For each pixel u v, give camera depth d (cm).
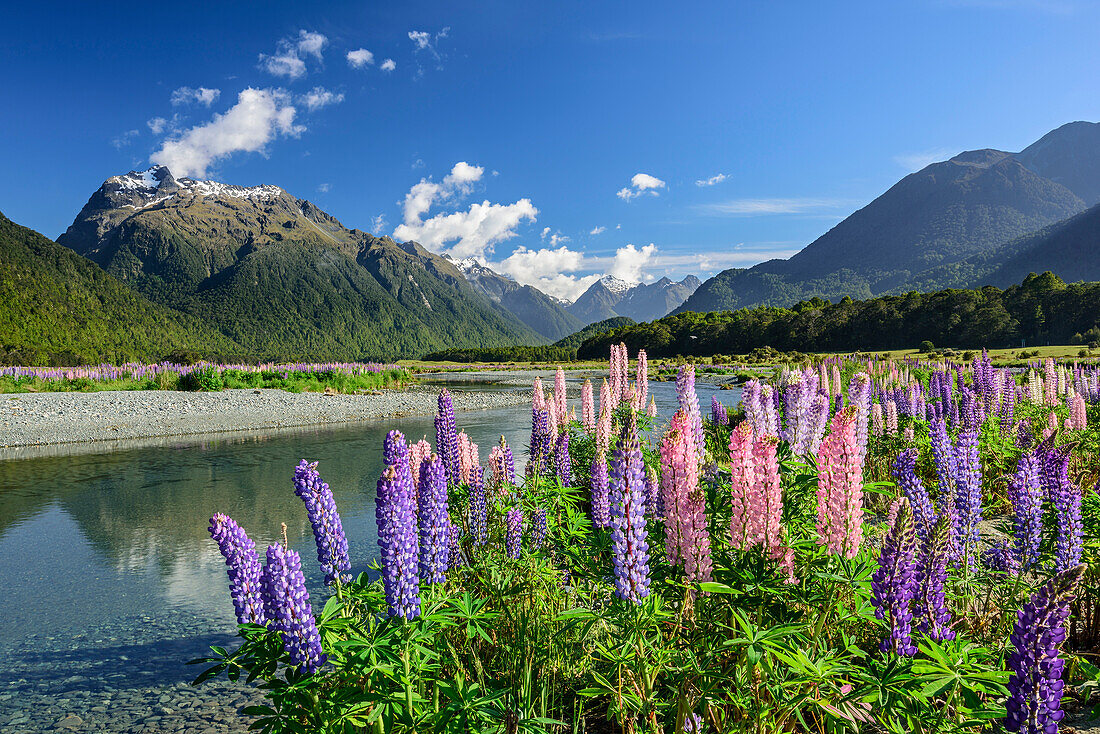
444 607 375
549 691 423
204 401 3456
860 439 463
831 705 301
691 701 337
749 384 711
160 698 572
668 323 14462
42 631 723
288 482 1566
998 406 1245
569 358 18212
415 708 305
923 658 287
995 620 445
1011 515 730
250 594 333
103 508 1317
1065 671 404
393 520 332
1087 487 673
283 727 309
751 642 286
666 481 353
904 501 321
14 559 990
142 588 859
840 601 345
